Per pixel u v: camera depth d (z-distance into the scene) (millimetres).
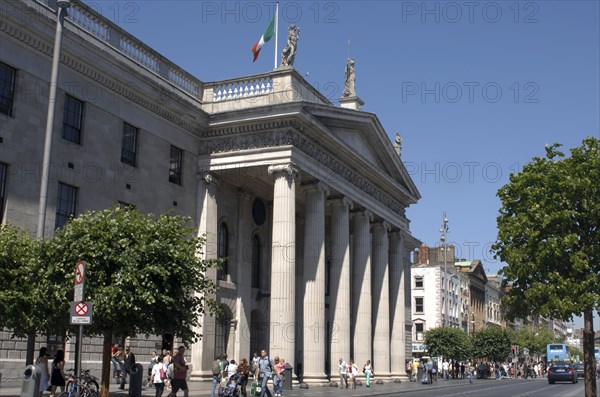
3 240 21062
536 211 27125
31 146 28094
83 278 17875
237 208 42375
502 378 88125
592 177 27109
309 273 39969
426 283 99812
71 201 30297
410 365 65250
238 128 38656
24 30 27844
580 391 44344
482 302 127188
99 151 31859
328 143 41719
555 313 26781
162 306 21141
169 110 36656
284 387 35500
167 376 29125
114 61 32594
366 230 48062
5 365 26094
